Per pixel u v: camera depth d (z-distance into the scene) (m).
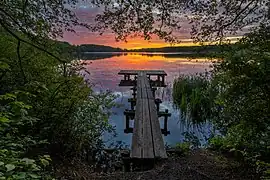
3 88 4.36
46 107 4.52
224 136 6.32
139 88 14.09
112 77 21.08
